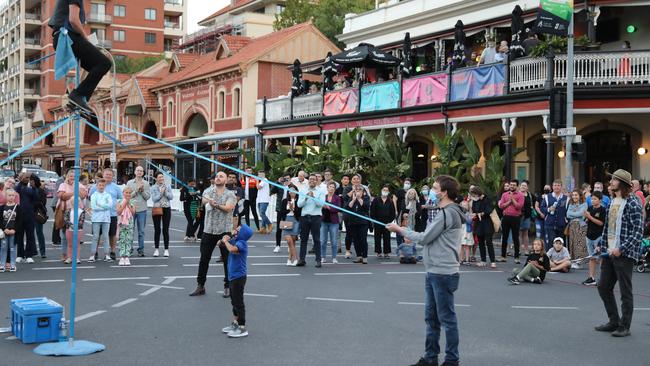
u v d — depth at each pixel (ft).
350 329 30.25
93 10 269.64
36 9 268.00
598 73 70.28
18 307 27.71
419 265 53.47
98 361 24.71
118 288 40.42
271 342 27.76
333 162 83.87
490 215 53.83
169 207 56.44
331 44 143.64
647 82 69.67
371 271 49.55
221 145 135.54
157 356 25.45
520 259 58.70
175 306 35.14
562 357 26.00
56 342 27.30
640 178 76.38
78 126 26.94
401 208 64.95
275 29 181.98
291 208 51.57
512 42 75.66
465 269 52.44
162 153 146.92
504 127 75.82
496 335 29.53
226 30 196.44
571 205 54.85
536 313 34.60
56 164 216.54
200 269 38.37
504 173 76.69
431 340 24.04
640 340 28.96
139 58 259.19
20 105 257.96
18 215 47.60
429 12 96.27
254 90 134.82
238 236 28.73
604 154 80.12
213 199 37.86
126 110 176.14
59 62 24.73
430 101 84.84
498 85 76.33
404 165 77.56
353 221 54.49
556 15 63.26
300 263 51.67
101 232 53.57
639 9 77.87
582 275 49.49
